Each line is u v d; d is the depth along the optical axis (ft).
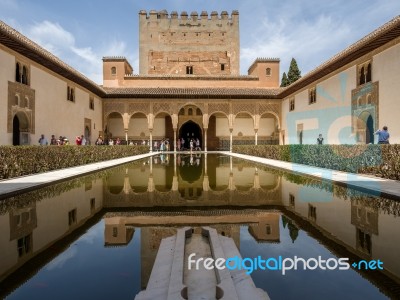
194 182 24.34
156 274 7.40
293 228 11.59
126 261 8.57
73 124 56.13
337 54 45.80
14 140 41.09
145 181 24.97
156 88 77.87
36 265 8.32
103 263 8.45
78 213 14.16
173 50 93.50
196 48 93.61
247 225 12.04
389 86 35.19
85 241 10.28
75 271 7.95
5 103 35.17
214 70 93.61
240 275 7.27
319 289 6.82
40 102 43.65
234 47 94.02
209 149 82.58
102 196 18.38
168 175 29.17
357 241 10.09
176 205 15.81
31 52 38.17
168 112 75.51
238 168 36.19
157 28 93.50
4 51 34.83
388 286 6.97
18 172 25.62
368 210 14.56
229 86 83.10
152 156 61.77
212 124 82.89
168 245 9.50
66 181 24.90
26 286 7.10
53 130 47.85
